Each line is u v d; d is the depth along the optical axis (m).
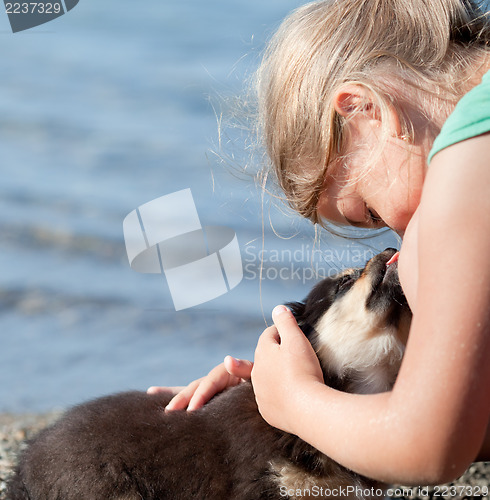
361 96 2.66
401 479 1.98
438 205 1.99
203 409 3.70
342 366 3.47
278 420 2.57
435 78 2.63
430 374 1.89
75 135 14.46
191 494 3.41
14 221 10.99
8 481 3.75
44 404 6.38
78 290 9.09
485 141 2.02
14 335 8.10
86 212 11.22
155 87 16.81
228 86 7.26
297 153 3.00
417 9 2.75
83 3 23.30
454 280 1.90
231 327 8.09
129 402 3.88
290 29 3.09
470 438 1.89
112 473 3.43
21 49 20.08
